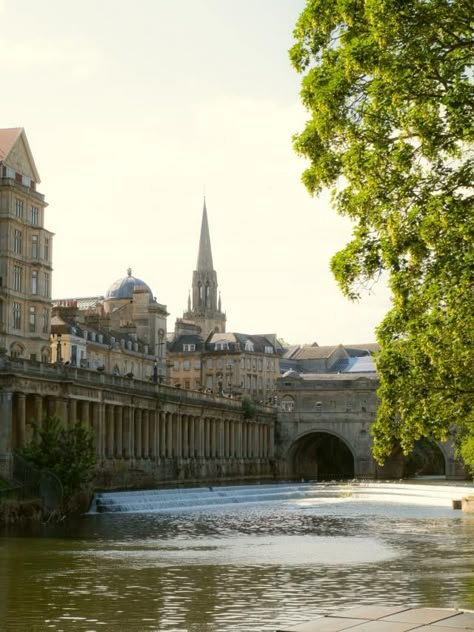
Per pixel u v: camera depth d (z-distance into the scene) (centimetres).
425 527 6712
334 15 3141
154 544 5353
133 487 10256
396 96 2972
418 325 3225
